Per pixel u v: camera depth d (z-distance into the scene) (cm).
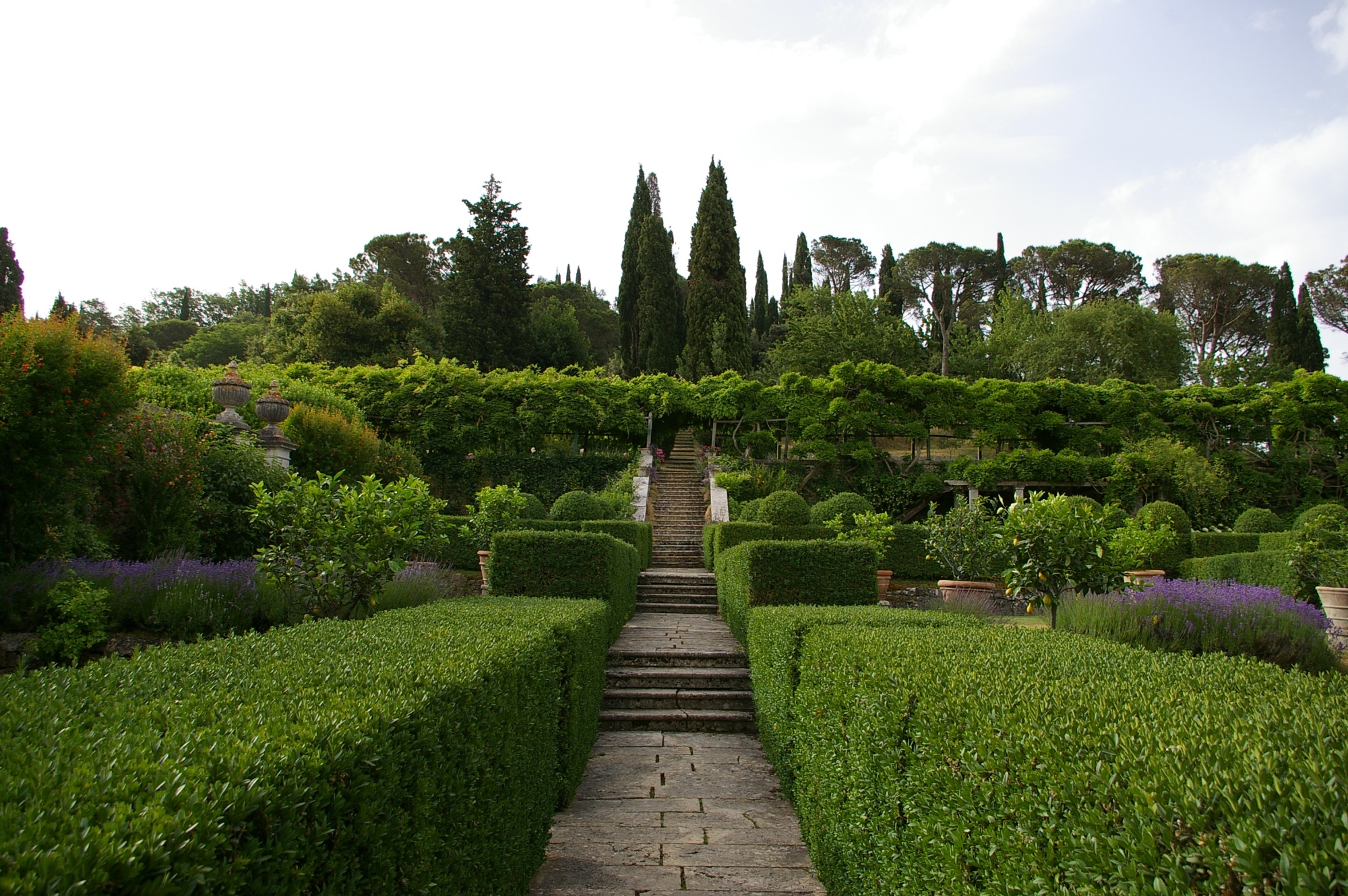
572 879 367
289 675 240
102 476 835
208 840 121
